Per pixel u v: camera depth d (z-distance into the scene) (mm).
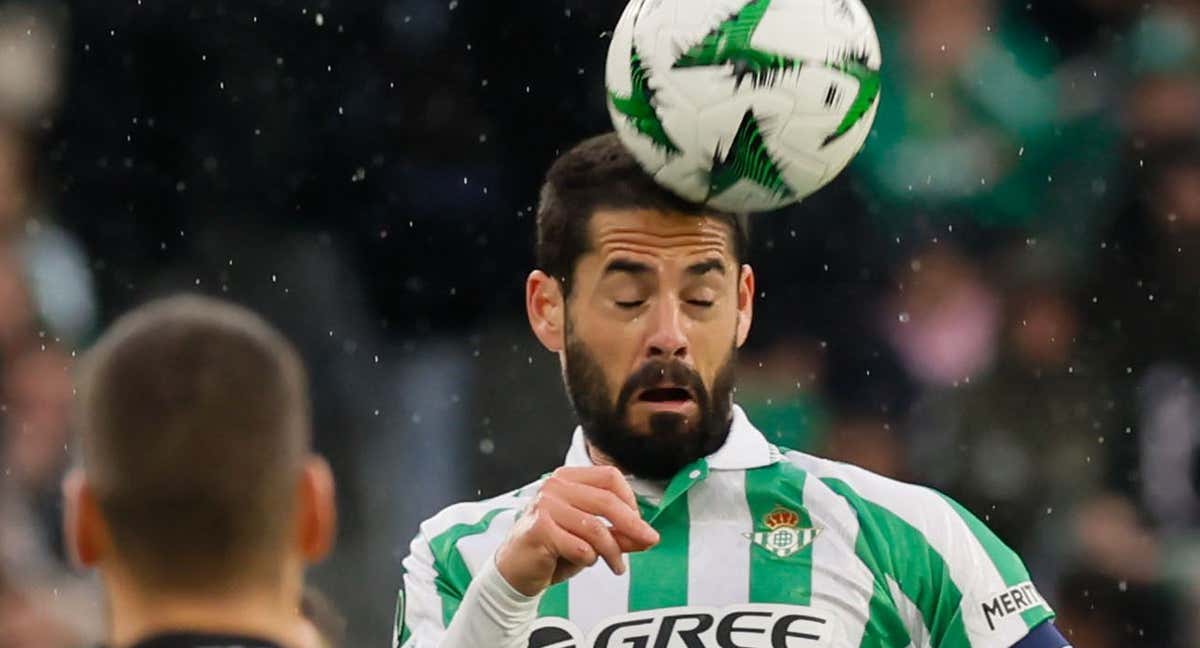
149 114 35406
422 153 35375
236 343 9812
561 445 33938
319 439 33594
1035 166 34969
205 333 9805
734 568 14742
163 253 35000
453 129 35344
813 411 33000
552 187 15102
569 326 14875
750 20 13711
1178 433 31812
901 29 35750
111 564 9695
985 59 35500
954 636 14633
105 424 9586
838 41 13844
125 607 9633
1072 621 30500
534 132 35375
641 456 14836
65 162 35031
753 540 14828
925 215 34312
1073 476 31484
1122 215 33969
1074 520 31094
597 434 14922
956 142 34906
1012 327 32969
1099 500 31297
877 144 34781
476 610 13586
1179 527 31250
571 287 14812
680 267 14484
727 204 14258
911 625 14664
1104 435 31875
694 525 14922
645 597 14688
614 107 14242
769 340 33625
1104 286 33375
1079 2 37938
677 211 14453
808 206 33969
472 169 35344
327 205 35406
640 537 13188
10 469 29656
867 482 15102
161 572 9578
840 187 34188
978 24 35812
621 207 14523
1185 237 33531
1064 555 30828
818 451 32812
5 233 33000
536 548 13281
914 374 33219
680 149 13922
